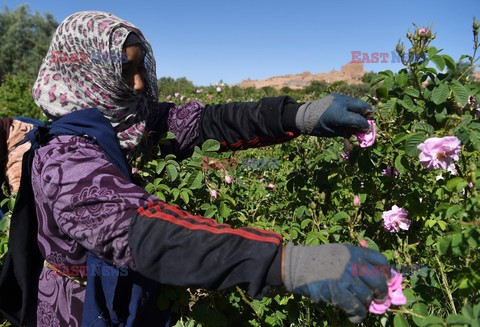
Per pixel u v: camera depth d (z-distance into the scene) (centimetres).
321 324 158
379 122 154
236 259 93
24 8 3553
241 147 168
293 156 240
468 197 126
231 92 779
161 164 159
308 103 143
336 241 157
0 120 169
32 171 121
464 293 119
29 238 131
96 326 121
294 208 208
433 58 131
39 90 133
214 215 172
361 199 165
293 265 92
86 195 106
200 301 162
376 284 88
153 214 101
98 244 104
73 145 117
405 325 111
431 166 121
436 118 136
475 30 138
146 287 126
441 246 114
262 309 167
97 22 128
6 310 142
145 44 140
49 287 133
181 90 817
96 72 128
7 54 3403
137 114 141
